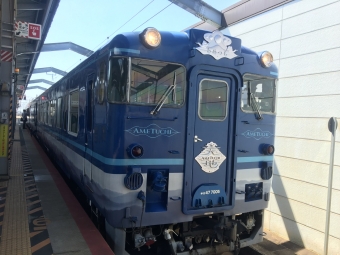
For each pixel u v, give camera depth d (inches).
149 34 132.4
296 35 205.5
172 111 139.8
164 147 138.3
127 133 131.0
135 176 130.5
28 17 550.9
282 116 214.8
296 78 205.2
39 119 577.0
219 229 150.9
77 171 208.7
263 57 165.0
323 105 187.6
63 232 157.3
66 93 263.9
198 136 146.4
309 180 195.5
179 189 142.3
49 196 225.6
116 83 131.6
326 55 185.9
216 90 152.2
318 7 191.2
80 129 198.8
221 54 150.8
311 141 194.9
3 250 136.2
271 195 221.8
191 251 147.9
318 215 189.5
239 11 253.1
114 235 134.7
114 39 134.1
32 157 430.0
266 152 166.7
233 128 156.5
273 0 221.9
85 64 188.7
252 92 163.9
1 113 276.5
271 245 200.1
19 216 180.9
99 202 147.8
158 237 151.2
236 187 157.6
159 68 137.8
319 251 188.2
